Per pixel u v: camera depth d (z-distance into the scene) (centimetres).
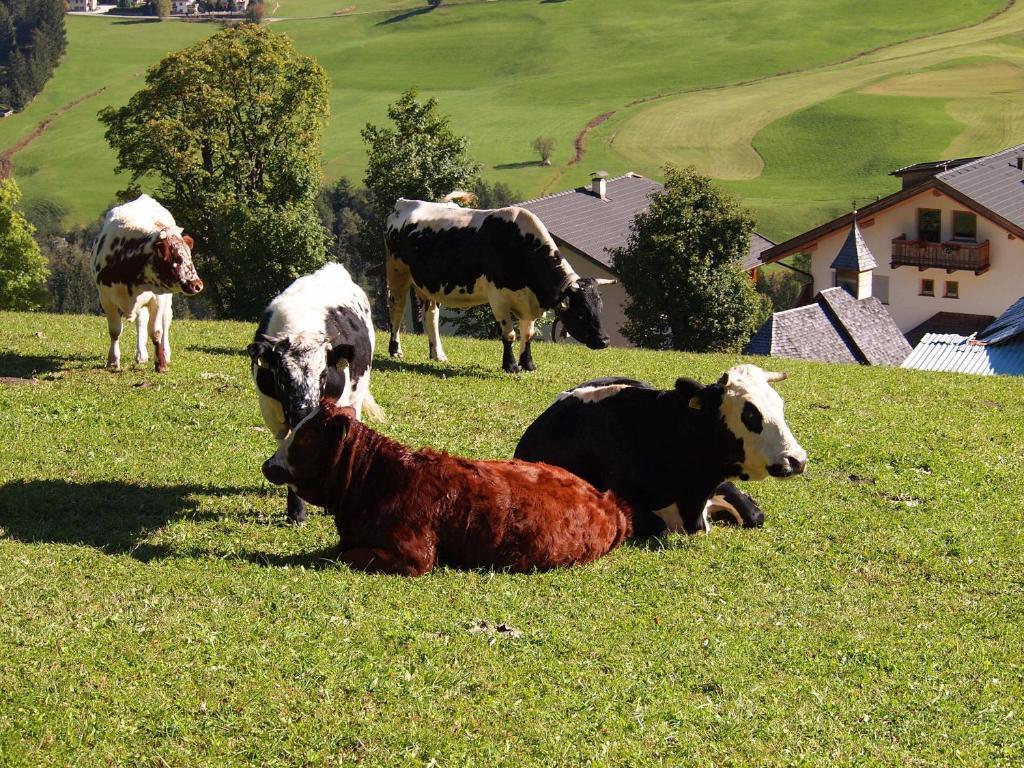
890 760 747
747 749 748
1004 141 14225
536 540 1043
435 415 1666
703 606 999
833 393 2089
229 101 5762
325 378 1132
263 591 946
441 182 5538
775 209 12925
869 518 1311
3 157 15438
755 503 1270
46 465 1299
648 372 2241
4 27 18888
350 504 1032
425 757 718
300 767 700
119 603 905
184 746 709
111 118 5841
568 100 18262
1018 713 832
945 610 1046
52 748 695
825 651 920
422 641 863
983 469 1557
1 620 855
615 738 748
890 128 15188
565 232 6269
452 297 2091
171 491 1243
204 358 1955
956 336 3828
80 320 2462
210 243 6006
